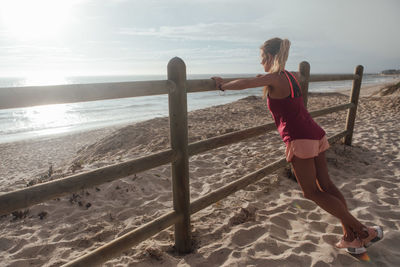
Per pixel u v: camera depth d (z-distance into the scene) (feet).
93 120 67.77
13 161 30.50
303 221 8.70
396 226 8.32
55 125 62.54
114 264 6.81
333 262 6.72
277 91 6.30
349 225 6.72
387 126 21.88
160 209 10.05
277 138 19.13
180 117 6.25
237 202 10.07
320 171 7.09
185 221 6.93
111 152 21.81
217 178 12.64
